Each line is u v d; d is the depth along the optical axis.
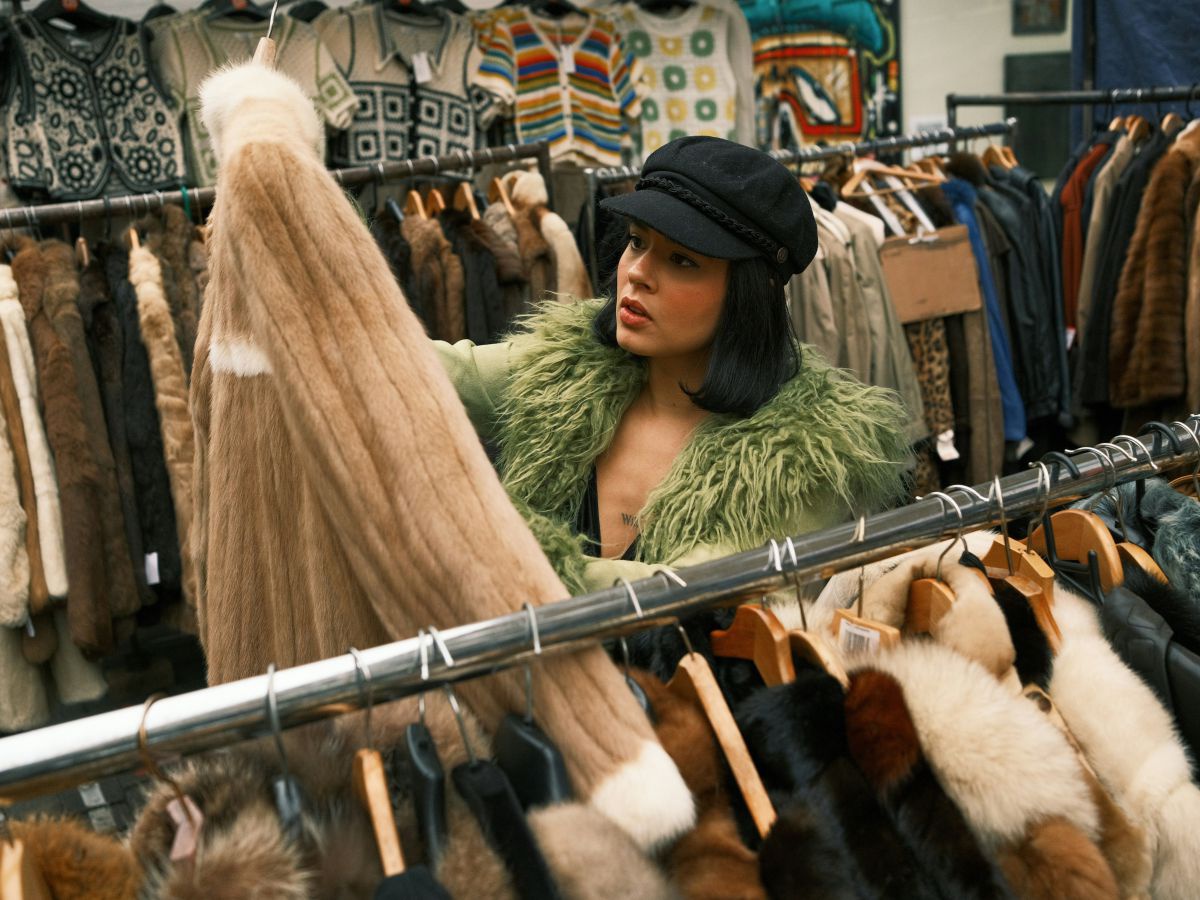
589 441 0.98
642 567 0.88
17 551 1.83
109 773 0.51
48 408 1.83
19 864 0.48
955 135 2.61
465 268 2.13
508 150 2.20
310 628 0.79
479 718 0.62
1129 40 2.86
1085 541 0.81
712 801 0.60
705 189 0.89
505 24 2.77
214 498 0.81
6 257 1.92
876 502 0.95
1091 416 2.66
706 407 0.95
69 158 2.26
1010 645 0.70
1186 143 2.37
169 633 2.49
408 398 0.62
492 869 0.51
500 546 0.60
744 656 0.70
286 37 2.46
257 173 0.65
